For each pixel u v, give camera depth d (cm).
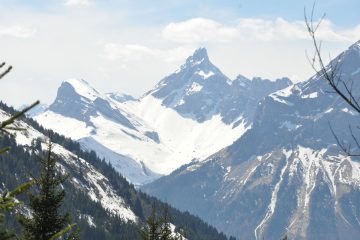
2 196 1566
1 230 1666
